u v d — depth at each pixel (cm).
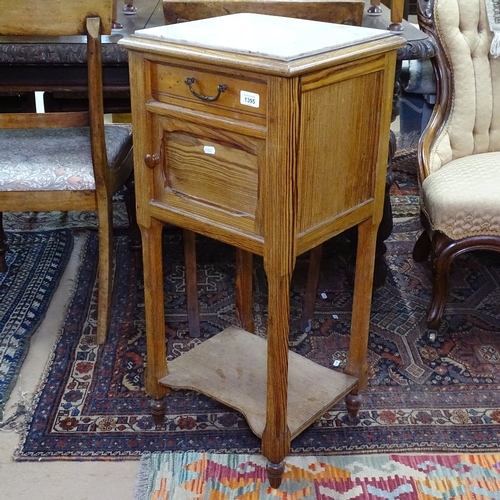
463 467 169
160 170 152
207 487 163
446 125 232
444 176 214
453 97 230
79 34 182
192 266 210
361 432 180
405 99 335
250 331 207
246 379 177
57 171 202
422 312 232
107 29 182
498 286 249
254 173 135
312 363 184
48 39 199
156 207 155
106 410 188
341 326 226
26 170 202
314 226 143
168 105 143
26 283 247
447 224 203
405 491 162
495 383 199
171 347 215
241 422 184
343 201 149
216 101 135
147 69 143
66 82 203
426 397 193
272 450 157
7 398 192
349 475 166
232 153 137
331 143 139
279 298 142
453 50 226
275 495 161
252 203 138
